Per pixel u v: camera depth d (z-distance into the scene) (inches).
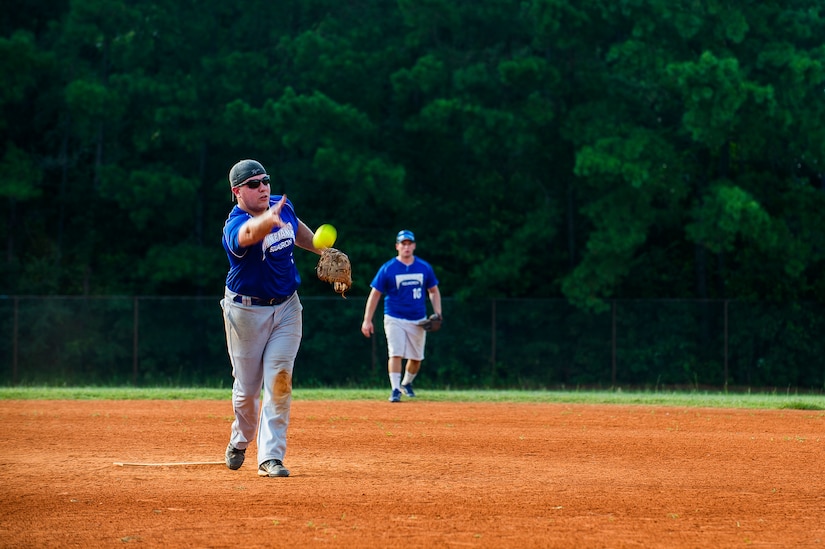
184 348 3676.2
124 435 1210.6
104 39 3878.0
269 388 886.4
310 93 3946.9
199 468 941.2
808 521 705.6
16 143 4143.7
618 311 3590.1
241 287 868.0
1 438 1178.6
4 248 4079.7
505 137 3693.4
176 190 3752.5
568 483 860.0
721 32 3442.4
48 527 672.4
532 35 3959.2
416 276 1854.1
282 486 832.3
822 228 3710.6
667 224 3801.7
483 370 3572.8
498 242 3973.9
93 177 4119.1
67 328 3634.4
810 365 3587.6
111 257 4084.6
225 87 3860.7
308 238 902.4
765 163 3917.3
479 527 670.5
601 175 3469.5
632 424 1369.3
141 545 619.5
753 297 3833.7
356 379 3585.1
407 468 944.3
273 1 4079.7
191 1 4028.1
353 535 645.3
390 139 4045.3
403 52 4052.7
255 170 851.4
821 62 3444.9
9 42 3681.1
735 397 2039.9
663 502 770.2
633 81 3794.3
